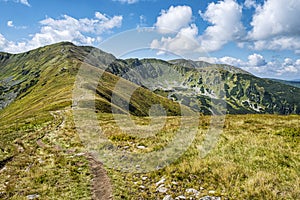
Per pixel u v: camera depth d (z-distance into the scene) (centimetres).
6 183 1338
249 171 1200
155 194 1124
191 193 1085
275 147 1476
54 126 3011
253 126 2112
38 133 2688
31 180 1337
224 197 1027
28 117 4572
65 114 3894
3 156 1892
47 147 2022
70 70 15812
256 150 1441
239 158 1366
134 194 1141
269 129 1945
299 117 2553
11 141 2436
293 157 1310
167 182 1198
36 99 11169
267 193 1010
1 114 14188
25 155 1864
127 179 1295
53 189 1208
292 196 984
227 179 1145
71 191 1187
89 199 1108
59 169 1478
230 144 1586
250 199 1001
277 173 1166
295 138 1620
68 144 2025
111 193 1149
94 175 1371
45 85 14838
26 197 1142
